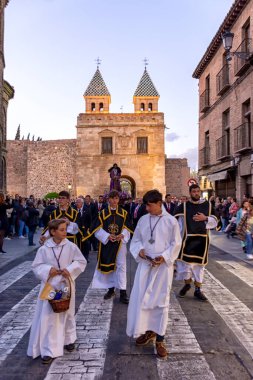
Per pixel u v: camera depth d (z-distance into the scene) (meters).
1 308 6.29
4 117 27.25
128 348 4.65
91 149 40.34
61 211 8.46
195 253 6.97
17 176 49.22
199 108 29.11
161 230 4.73
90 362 4.25
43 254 4.49
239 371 4.04
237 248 13.73
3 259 11.38
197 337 5.00
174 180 43.75
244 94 19.19
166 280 4.58
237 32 20.34
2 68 22.02
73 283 4.59
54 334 4.34
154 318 4.57
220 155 23.22
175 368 4.10
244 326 5.43
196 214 6.98
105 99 41.91
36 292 7.38
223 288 7.70
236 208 17.56
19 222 17.86
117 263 6.93
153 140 40.19
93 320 5.73
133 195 41.41
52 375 3.93
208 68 26.52
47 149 48.12
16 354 4.47
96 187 40.03
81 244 10.02
